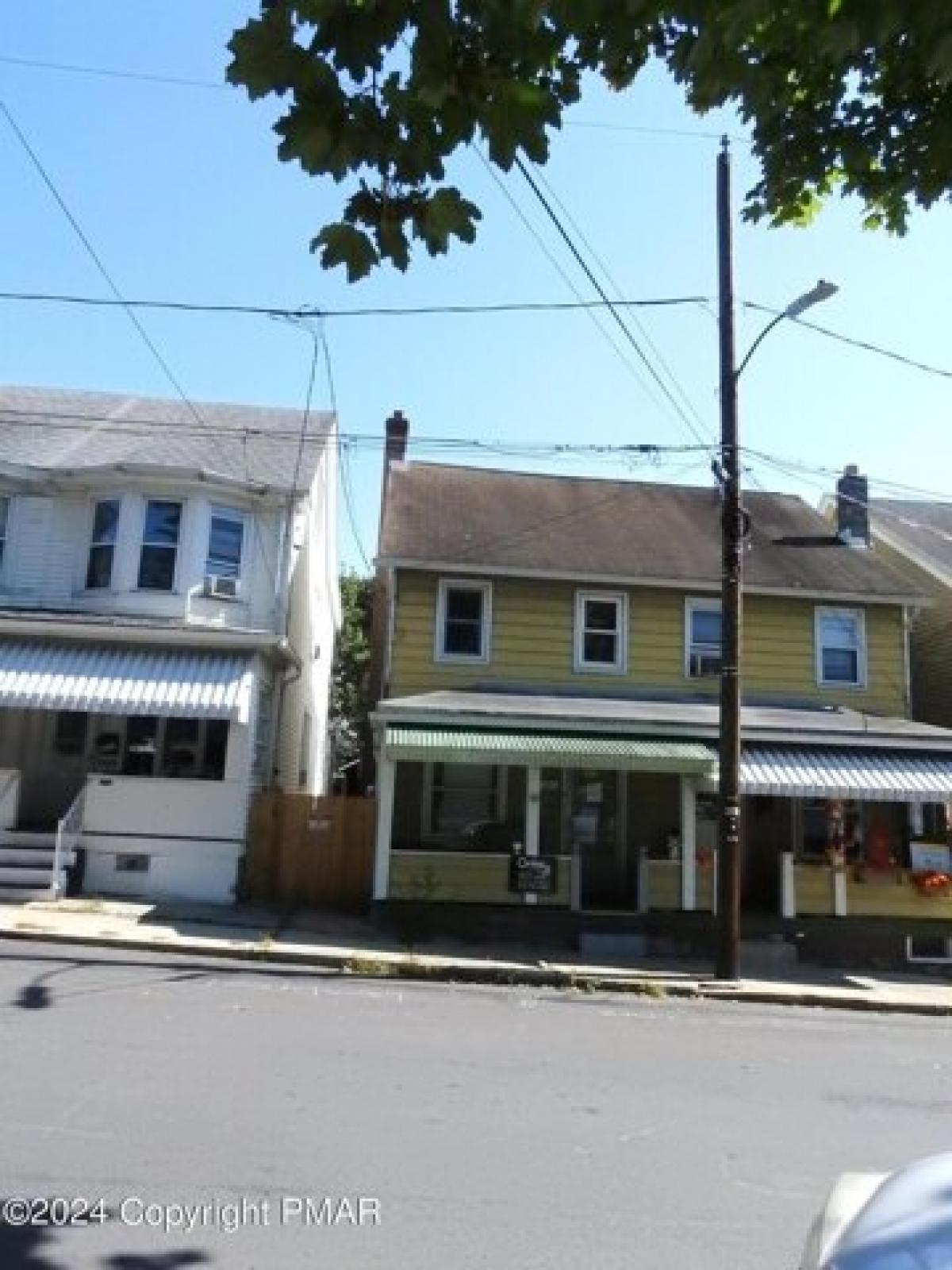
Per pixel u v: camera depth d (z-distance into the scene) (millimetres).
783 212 5020
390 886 15930
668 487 23734
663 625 19703
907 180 4527
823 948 16453
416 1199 5203
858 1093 8070
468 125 3373
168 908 15664
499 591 19328
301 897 17547
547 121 3352
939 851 17078
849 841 17875
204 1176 5328
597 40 3309
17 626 17078
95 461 19172
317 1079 7328
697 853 16766
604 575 19312
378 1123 6379
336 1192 5219
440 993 11734
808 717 18156
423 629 19016
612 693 18984
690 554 20547
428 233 3539
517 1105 7020
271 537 19312
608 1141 6355
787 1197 5555
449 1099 7035
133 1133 5902
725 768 13867
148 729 18812
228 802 17031
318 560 24734
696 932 16141
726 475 14133
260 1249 4531
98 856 16672
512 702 17422
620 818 18453
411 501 21000
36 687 16062
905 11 2902
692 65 3244
